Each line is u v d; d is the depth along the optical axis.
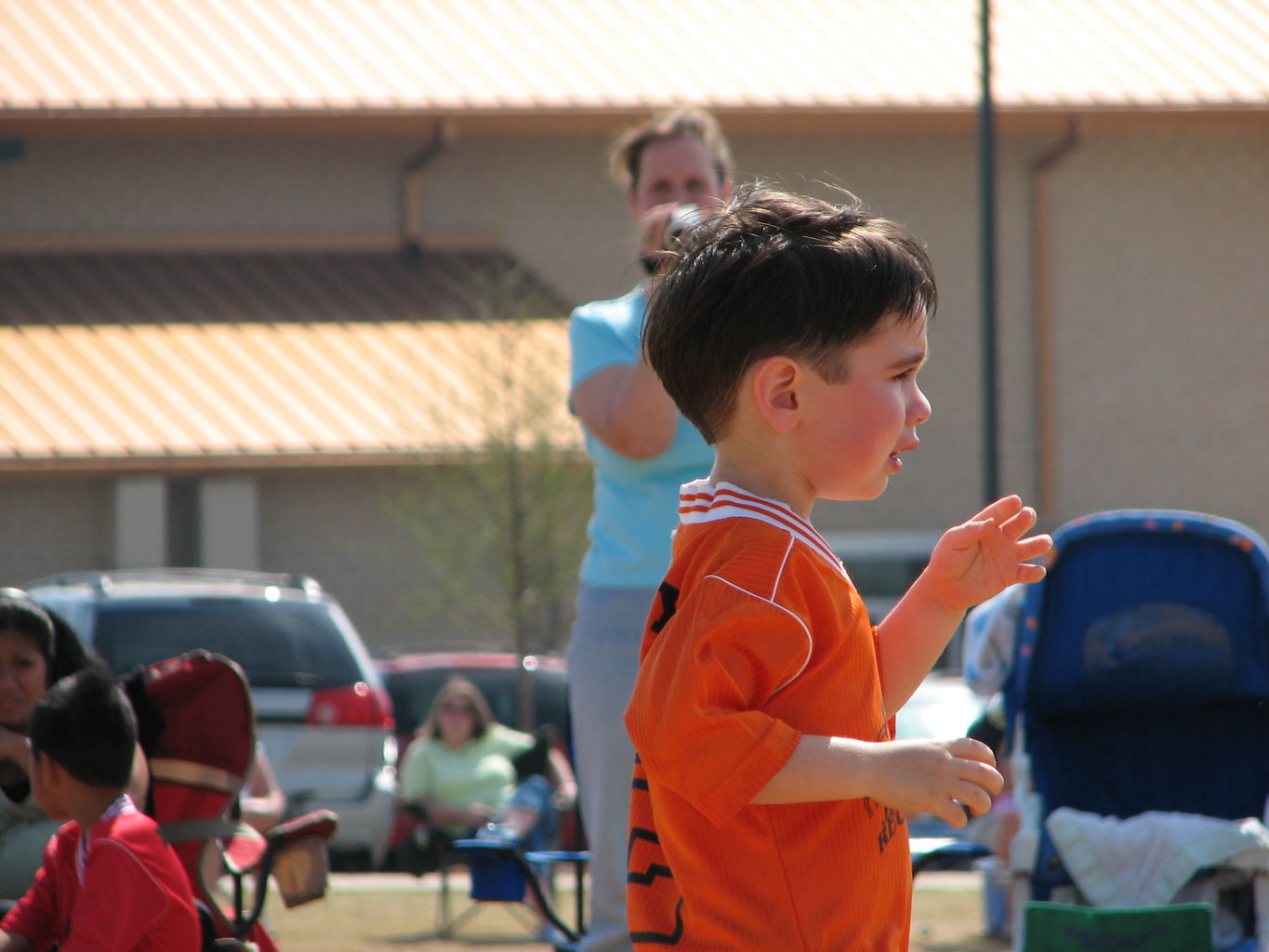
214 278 71.25
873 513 73.69
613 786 14.48
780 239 7.61
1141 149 75.75
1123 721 16.48
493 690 46.81
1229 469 75.62
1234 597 15.99
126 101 70.75
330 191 74.44
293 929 24.83
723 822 7.04
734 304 7.53
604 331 14.86
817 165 74.94
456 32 77.88
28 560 62.31
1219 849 14.67
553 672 47.41
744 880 7.34
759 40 78.44
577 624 14.98
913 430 7.75
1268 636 15.91
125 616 35.03
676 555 7.85
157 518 62.38
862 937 7.43
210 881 14.05
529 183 75.06
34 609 14.67
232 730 14.39
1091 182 75.62
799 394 7.52
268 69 73.94
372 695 36.03
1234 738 16.38
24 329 66.62
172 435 61.53
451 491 56.66
